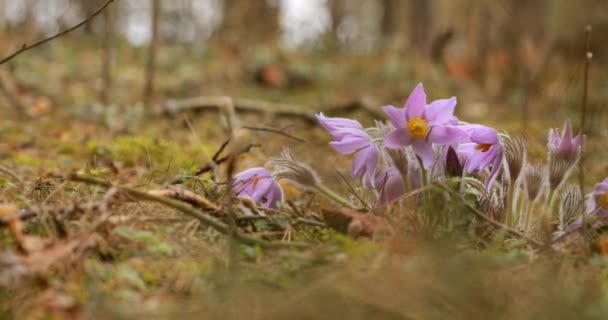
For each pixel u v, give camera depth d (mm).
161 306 877
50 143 1542
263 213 1060
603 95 2545
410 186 1064
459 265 895
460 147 1087
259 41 3949
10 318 858
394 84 3229
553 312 859
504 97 2914
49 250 924
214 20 4438
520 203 1086
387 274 886
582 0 3453
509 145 1053
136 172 1316
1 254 900
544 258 971
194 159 1428
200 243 983
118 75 2873
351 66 3510
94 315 859
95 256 941
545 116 2299
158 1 2256
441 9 3744
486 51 3592
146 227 1002
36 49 3195
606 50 3387
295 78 3123
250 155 1490
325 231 1025
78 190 1080
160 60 3320
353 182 1270
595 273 957
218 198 1073
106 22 2127
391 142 1042
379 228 1004
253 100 2654
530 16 3586
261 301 875
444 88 3182
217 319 860
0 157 1418
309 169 1086
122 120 1842
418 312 859
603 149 1638
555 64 3139
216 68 3285
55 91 2357
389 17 4707
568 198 1067
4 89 2004
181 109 2029
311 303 864
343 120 1074
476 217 1042
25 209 1014
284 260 946
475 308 863
